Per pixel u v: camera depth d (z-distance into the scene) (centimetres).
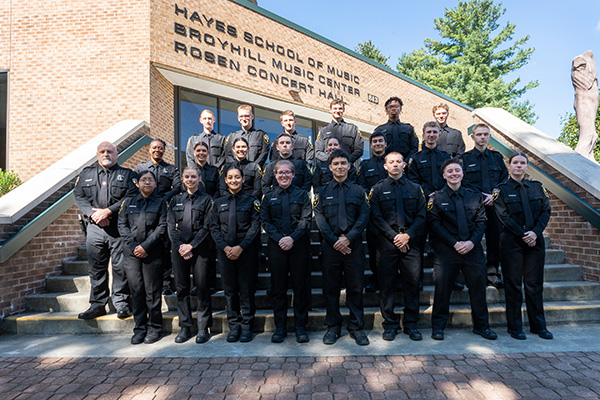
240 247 384
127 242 388
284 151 449
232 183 403
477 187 480
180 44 889
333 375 304
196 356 350
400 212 390
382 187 405
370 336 399
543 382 287
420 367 317
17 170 848
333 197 392
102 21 854
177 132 946
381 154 488
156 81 867
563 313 424
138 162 709
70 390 287
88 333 423
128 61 841
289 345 375
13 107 859
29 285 460
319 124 1346
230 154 527
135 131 698
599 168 508
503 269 400
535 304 392
